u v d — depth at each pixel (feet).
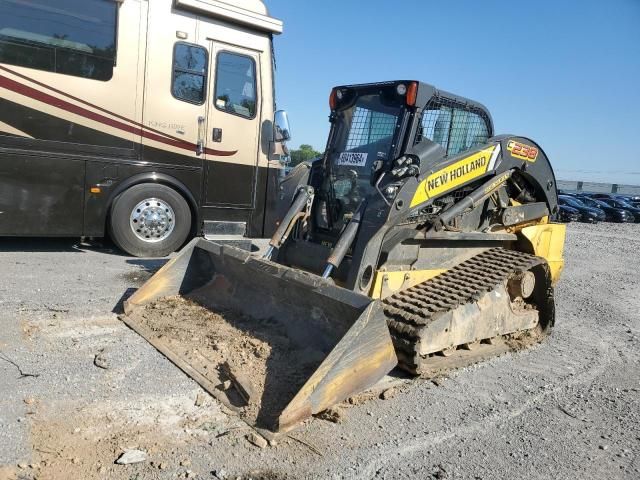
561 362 17.39
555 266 21.35
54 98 23.82
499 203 19.30
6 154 23.18
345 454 10.80
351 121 18.01
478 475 10.57
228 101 27.32
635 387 15.80
